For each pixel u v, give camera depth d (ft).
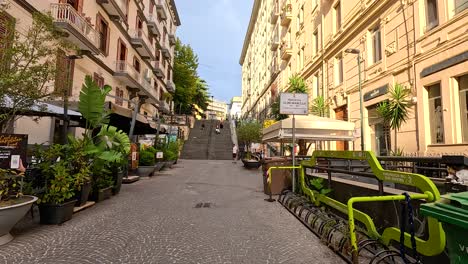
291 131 31.40
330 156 20.01
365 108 50.39
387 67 44.16
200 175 51.78
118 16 69.31
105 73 66.74
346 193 19.33
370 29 49.80
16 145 16.93
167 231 17.60
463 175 12.35
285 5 102.99
